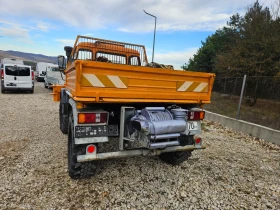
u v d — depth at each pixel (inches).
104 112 103.4
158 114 108.6
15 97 502.3
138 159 154.6
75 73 99.4
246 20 583.2
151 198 106.6
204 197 110.9
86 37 185.8
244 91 291.1
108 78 102.4
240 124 262.1
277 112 251.4
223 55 572.7
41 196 102.7
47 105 401.4
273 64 426.0
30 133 207.6
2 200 98.0
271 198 114.3
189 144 129.4
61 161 143.2
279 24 470.9
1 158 143.9
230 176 137.7
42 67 1154.0
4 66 561.3
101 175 126.8
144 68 110.4
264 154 187.0
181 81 125.4
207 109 345.1
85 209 95.1
